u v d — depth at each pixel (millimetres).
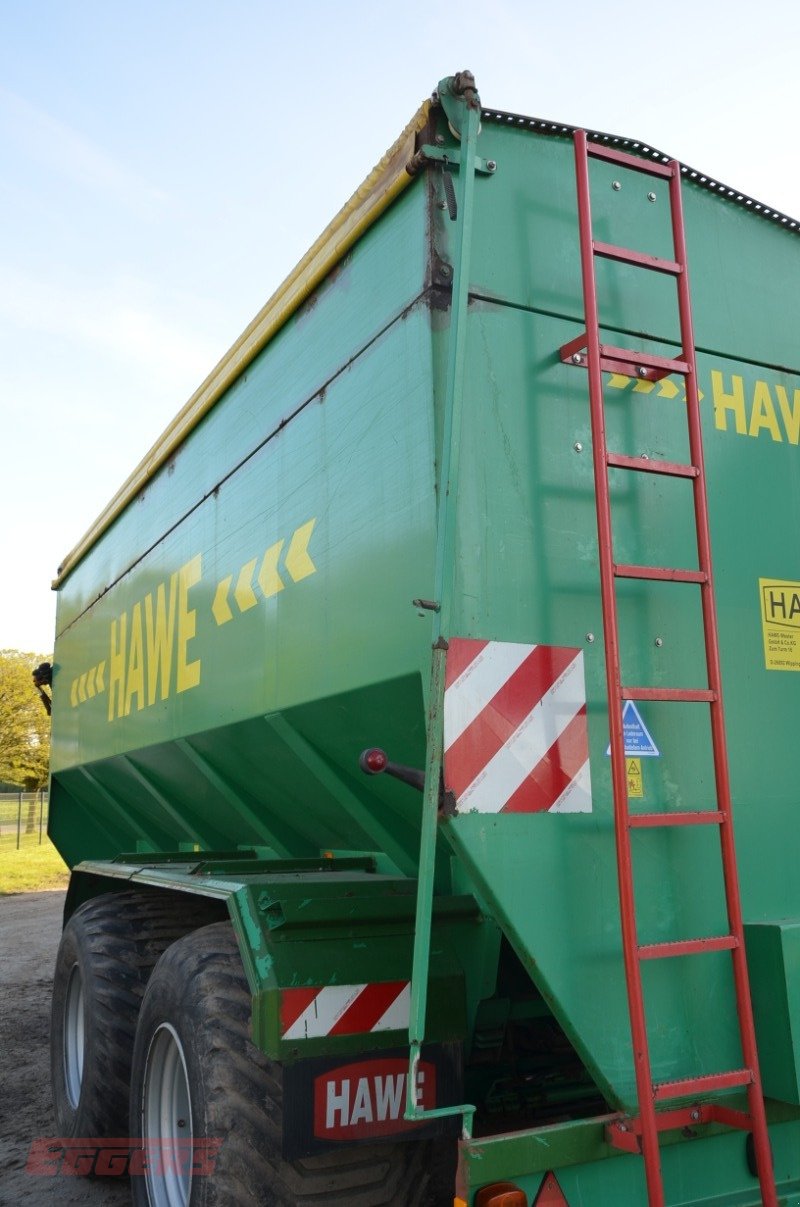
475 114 2723
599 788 2652
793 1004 2607
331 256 3301
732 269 3277
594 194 3010
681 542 2949
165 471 5227
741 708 2980
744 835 2889
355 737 3258
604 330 2938
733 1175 2596
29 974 9688
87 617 6910
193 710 4500
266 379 3902
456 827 2432
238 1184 2701
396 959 2887
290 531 3566
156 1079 3477
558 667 2650
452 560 2467
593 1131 2418
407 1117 2242
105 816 7535
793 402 3332
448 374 2541
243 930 2896
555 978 2477
